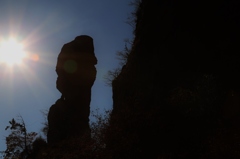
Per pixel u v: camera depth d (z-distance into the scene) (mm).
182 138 22531
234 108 22359
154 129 24188
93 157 26047
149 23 32344
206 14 28094
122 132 25375
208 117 22922
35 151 35281
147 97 28938
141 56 31844
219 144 19844
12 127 35719
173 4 30547
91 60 45969
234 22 26250
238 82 23594
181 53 28406
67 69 45219
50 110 43531
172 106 24938
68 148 29859
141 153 23719
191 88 25938
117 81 34906
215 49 26297
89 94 45156
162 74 29094
